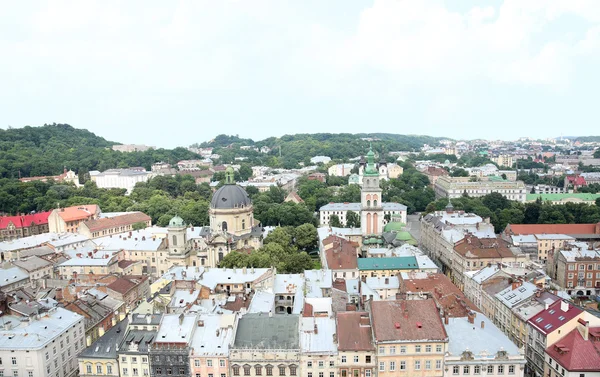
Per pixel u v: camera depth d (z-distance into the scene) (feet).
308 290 581.94
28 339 425.28
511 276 593.01
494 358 389.80
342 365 397.60
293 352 400.06
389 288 616.39
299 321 424.46
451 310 471.62
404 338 393.91
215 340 416.05
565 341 420.77
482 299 599.98
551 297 492.13
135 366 413.39
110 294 595.47
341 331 407.85
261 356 401.90
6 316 461.37
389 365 394.52
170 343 407.85
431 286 581.53
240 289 599.98
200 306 504.02
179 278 612.29
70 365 463.01
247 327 425.28
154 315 447.42
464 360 390.42
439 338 392.68
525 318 479.41
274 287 606.55
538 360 448.24
